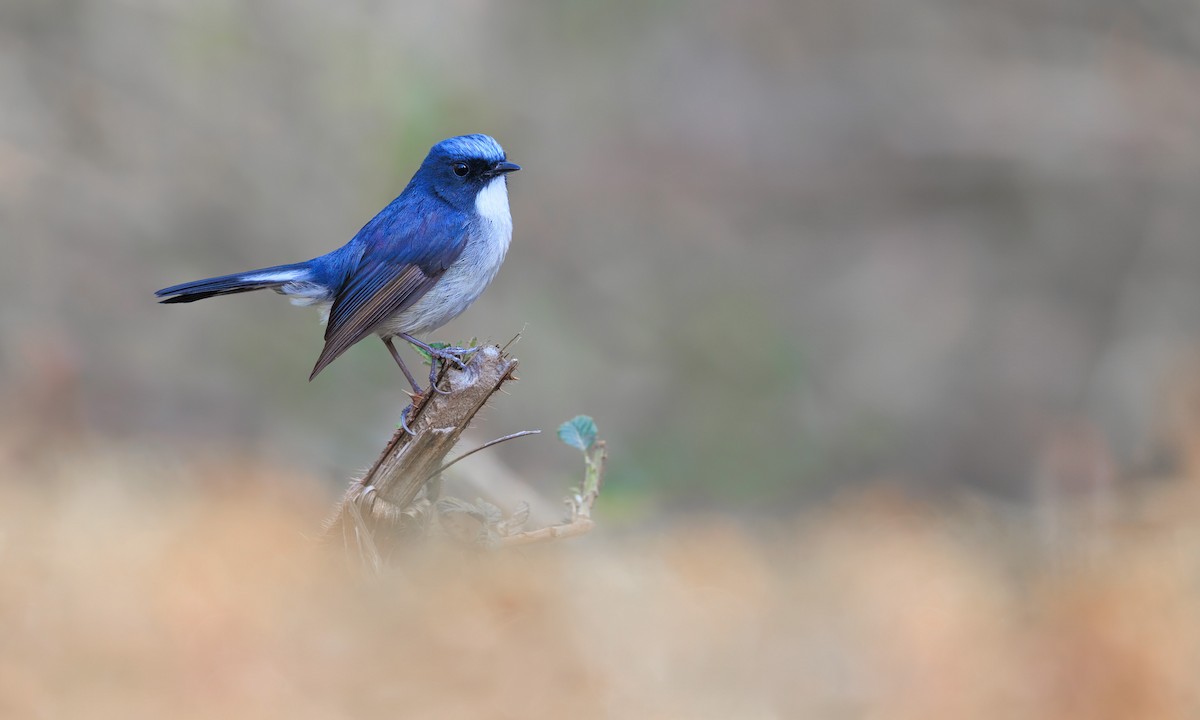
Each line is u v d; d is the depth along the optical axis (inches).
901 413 751.1
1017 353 781.3
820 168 856.3
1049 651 194.4
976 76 854.5
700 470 622.8
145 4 643.5
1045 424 743.1
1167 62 807.1
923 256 827.4
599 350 701.3
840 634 199.8
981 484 716.7
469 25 721.0
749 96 871.1
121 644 157.9
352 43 650.8
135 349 574.6
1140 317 753.6
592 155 802.2
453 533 217.2
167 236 614.9
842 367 772.6
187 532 204.5
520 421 641.6
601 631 186.2
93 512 217.5
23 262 573.9
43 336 533.3
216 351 587.8
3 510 214.2
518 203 762.8
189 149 631.8
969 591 226.2
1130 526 255.9
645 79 848.3
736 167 840.9
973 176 840.3
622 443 634.2
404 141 626.5
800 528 318.0
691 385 691.4
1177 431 362.3
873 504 341.4
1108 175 803.4
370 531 214.2
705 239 795.4
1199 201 784.3
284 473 368.5
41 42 634.2
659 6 861.2
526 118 775.1
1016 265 811.4
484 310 697.6
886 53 885.8
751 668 185.0
